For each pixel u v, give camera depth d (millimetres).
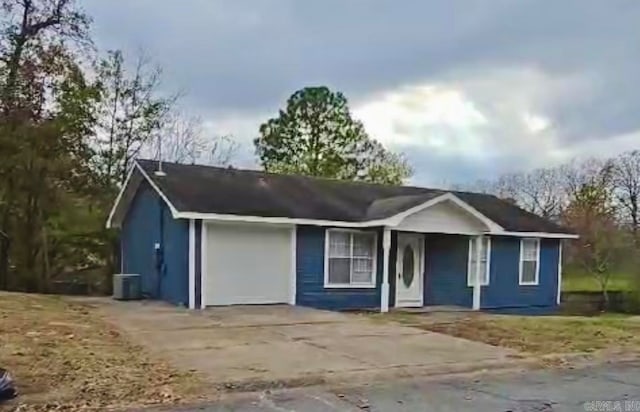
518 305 21094
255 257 16609
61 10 22797
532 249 21594
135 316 13617
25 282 22906
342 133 38438
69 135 23188
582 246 28109
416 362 9086
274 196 18219
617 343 11570
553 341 11516
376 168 39781
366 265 18328
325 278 17594
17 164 21641
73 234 23859
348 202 19422
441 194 18328
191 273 15695
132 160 25922
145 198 18906
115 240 24203
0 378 6457
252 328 12078
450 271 20172
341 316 14461
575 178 44031
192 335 11062
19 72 21812
